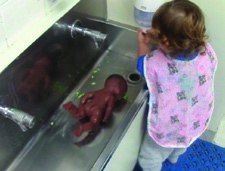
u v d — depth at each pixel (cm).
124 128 104
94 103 109
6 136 95
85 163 103
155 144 125
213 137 158
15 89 92
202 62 105
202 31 100
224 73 132
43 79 104
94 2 118
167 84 104
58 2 104
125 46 132
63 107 114
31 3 90
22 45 89
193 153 154
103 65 132
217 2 111
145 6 113
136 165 146
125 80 118
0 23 81
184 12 95
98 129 110
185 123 113
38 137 111
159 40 100
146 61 105
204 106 115
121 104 116
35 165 104
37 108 107
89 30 110
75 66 122
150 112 112
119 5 127
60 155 106
